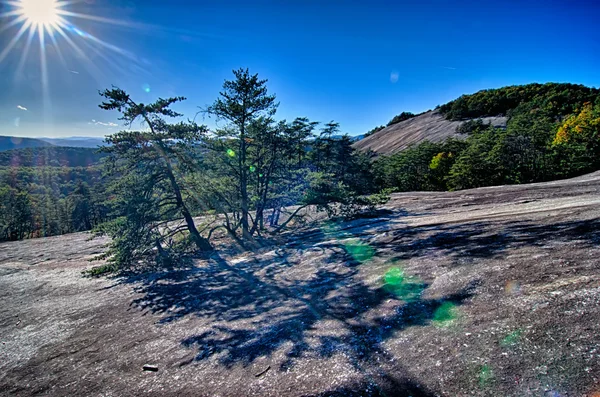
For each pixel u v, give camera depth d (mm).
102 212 53250
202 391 3432
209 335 5176
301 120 18484
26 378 4922
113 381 4191
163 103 12484
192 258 13781
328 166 27656
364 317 4383
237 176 15625
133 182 12750
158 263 13094
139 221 12711
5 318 8789
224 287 8359
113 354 5199
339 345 3736
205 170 14586
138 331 6133
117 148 12133
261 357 3906
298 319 4949
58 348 5988
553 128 35000
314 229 15273
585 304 3186
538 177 28734
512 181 29375
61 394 4152
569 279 3850
